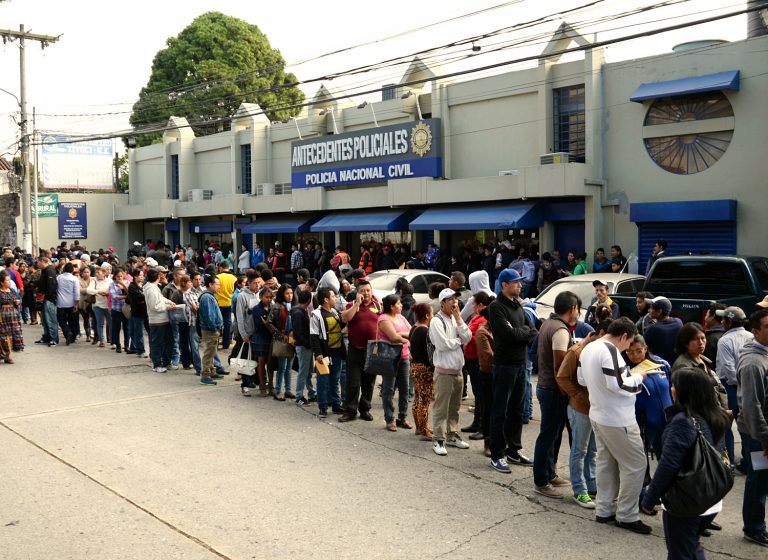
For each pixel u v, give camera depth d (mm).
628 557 5426
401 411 9352
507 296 7426
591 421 6000
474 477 7359
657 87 17281
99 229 39406
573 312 6770
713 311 8008
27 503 6645
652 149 17859
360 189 24797
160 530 6016
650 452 7281
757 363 5527
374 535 5875
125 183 52562
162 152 36531
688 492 4379
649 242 17969
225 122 43281
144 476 7391
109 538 5855
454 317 8188
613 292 12375
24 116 29156
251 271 11391
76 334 17000
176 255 27750
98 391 11492
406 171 23016
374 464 7789
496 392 7465
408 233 25047
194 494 6859
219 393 11375
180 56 43906
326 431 9141
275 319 10664
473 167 22078
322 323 9781
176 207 34469
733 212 16312
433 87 22641
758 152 16047
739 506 6547
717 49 16547
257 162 30531
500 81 20984
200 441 8672
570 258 18562
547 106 19828
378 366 9000
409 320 10859
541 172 18781
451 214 21609
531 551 5543
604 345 5902
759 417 5477
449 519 6219
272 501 6668
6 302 14055
